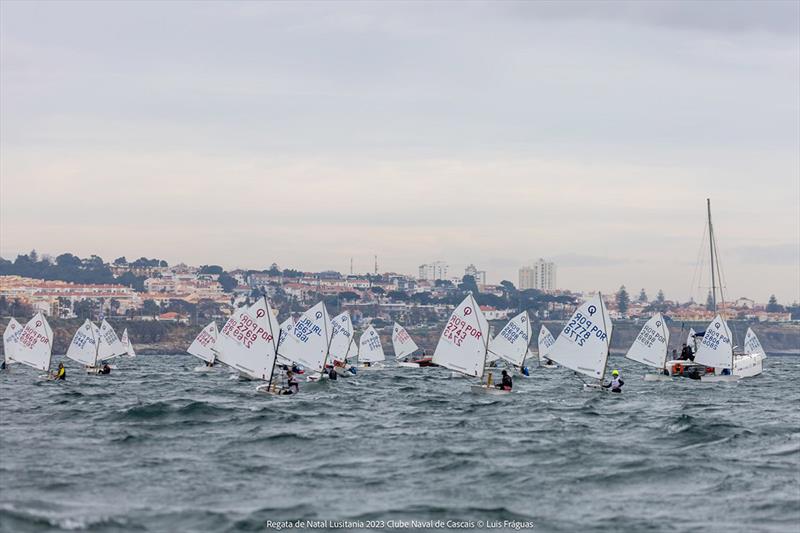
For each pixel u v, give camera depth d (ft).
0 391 309.01
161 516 124.36
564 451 177.06
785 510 131.64
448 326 300.81
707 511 131.34
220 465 159.94
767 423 224.74
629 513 130.11
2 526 115.14
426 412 246.27
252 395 291.58
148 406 235.81
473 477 152.35
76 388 330.95
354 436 194.80
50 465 156.97
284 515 126.00
